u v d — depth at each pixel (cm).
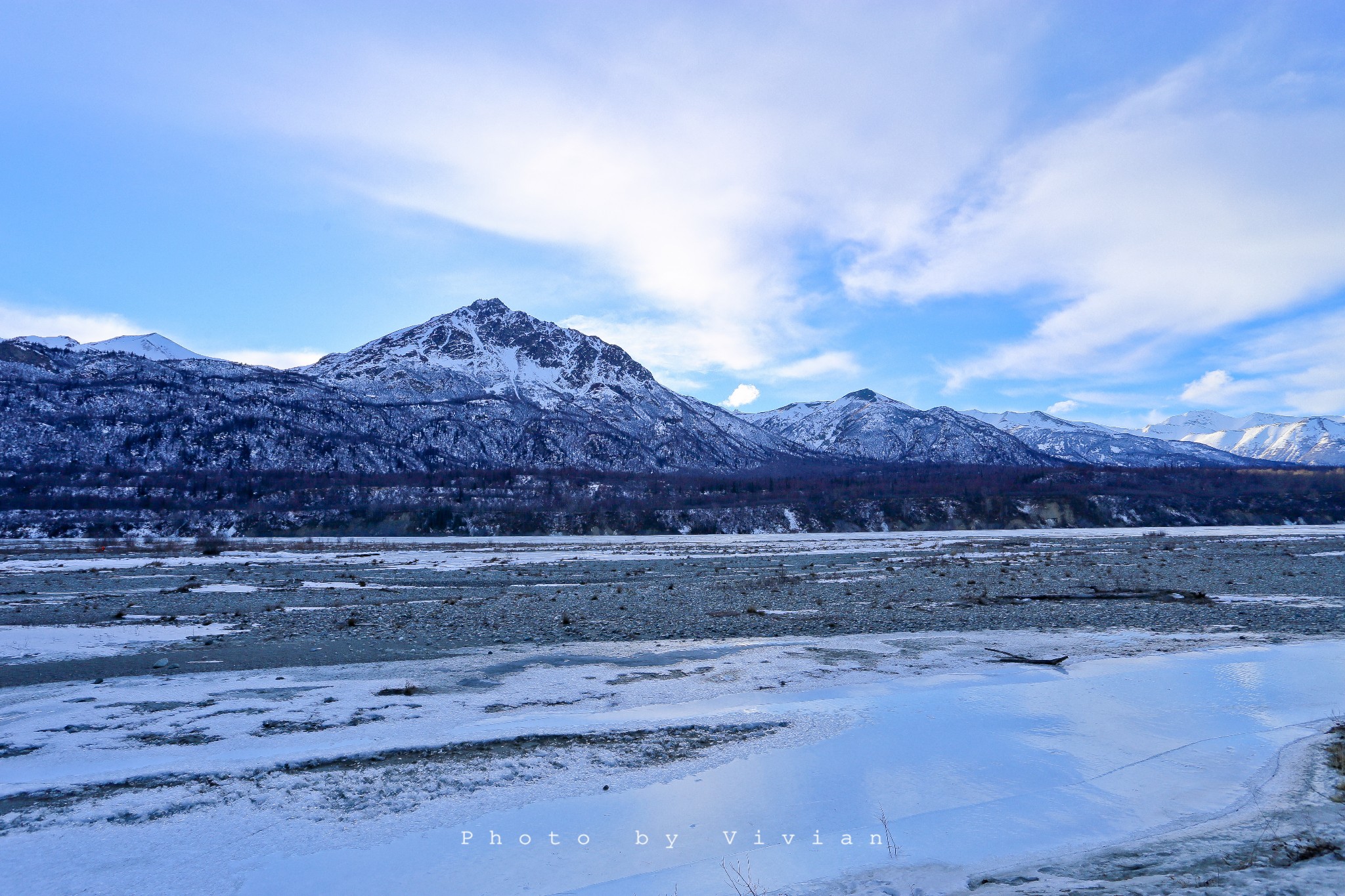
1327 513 12625
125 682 1756
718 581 4056
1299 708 1445
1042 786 1073
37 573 4681
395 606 3109
